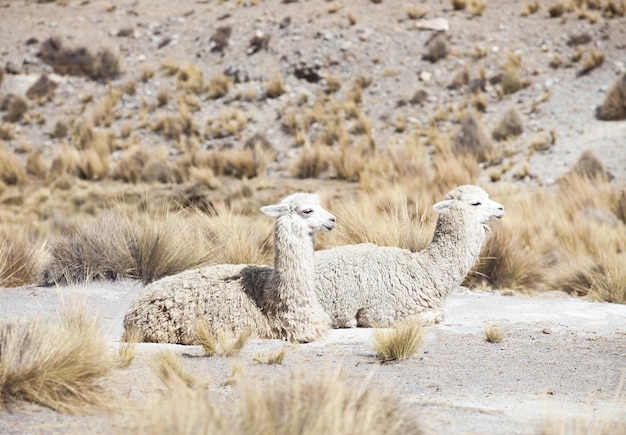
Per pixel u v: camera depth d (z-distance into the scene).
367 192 72.50
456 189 32.31
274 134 92.19
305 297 27.62
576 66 94.44
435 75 97.06
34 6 125.00
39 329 19.52
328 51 102.12
